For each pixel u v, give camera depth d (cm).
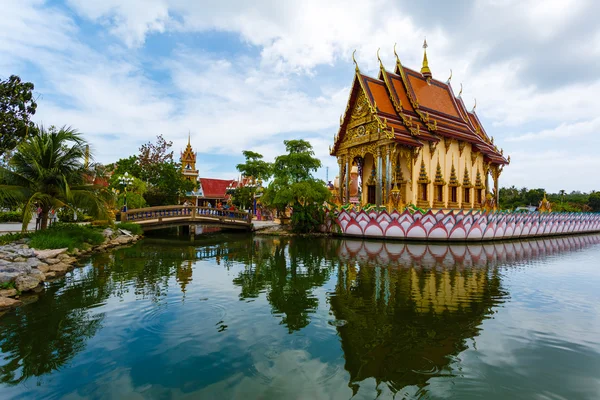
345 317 769
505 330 697
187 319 750
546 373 523
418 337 657
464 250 2003
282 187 2928
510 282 1126
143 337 652
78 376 511
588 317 780
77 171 1669
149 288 1018
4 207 1528
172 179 4038
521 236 2936
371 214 2594
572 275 1255
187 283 1085
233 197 5119
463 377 511
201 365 544
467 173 3488
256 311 807
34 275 1042
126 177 2914
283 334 668
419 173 3062
